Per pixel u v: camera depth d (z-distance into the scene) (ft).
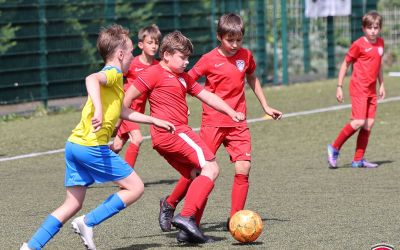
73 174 40.09
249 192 57.77
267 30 147.13
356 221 47.50
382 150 76.48
